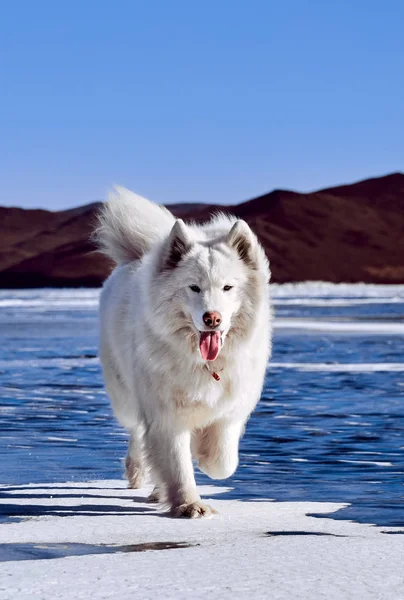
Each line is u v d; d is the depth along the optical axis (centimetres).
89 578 409
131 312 698
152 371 652
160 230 779
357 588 390
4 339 2714
